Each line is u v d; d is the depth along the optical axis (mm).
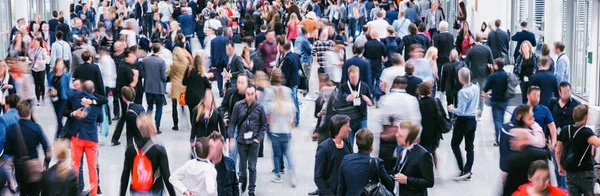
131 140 11016
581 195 11469
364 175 9969
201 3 38094
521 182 10664
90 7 36438
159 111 18031
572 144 11312
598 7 20234
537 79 15523
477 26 29016
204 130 13469
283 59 18297
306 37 21922
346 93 13922
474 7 29594
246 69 19188
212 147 10594
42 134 11953
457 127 14133
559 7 22391
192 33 32750
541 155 10594
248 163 13148
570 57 22531
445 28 21109
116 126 17547
